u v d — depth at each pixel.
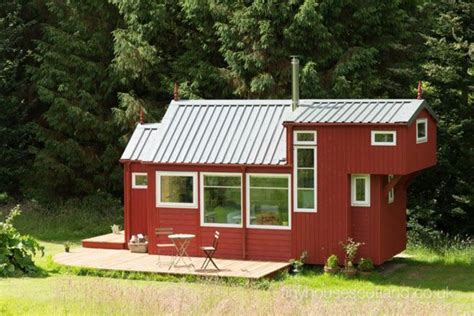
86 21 41.16
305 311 19.61
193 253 28.98
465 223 36.06
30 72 41.34
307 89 35.34
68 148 39.94
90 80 40.28
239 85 37.28
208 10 37.75
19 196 43.62
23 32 44.91
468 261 29.39
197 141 29.34
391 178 27.06
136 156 30.38
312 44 36.53
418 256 30.42
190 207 29.02
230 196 28.52
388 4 37.38
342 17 37.53
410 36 38.56
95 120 39.59
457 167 35.44
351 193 27.23
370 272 26.73
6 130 42.72
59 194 41.59
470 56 34.09
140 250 29.89
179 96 37.97
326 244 27.30
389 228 28.00
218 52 39.22
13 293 23.02
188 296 21.30
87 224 37.38
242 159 28.12
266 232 28.09
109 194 40.59
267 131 28.92
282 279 26.41
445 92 35.53
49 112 40.28
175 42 40.00
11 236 26.95
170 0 39.25
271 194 27.98
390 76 38.56
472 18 34.56
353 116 26.95
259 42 36.53
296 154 27.53
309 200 27.52
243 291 23.02
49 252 31.31
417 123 27.44
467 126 35.12
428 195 36.47
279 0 36.22
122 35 39.09
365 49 36.31
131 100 38.56
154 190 29.44
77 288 22.55
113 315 20.03
